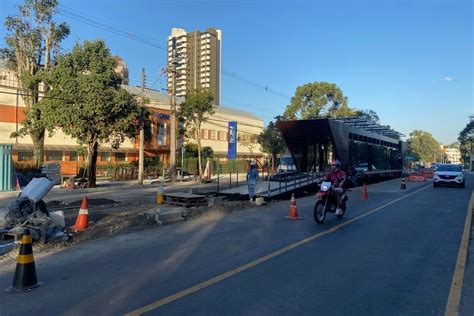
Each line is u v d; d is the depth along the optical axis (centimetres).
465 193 2133
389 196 1942
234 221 1129
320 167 2473
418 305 499
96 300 505
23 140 3478
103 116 2428
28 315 459
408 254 755
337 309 482
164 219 1077
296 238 891
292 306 489
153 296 519
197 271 633
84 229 965
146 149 4581
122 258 716
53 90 2400
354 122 2958
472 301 515
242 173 5569
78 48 2431
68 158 3828
